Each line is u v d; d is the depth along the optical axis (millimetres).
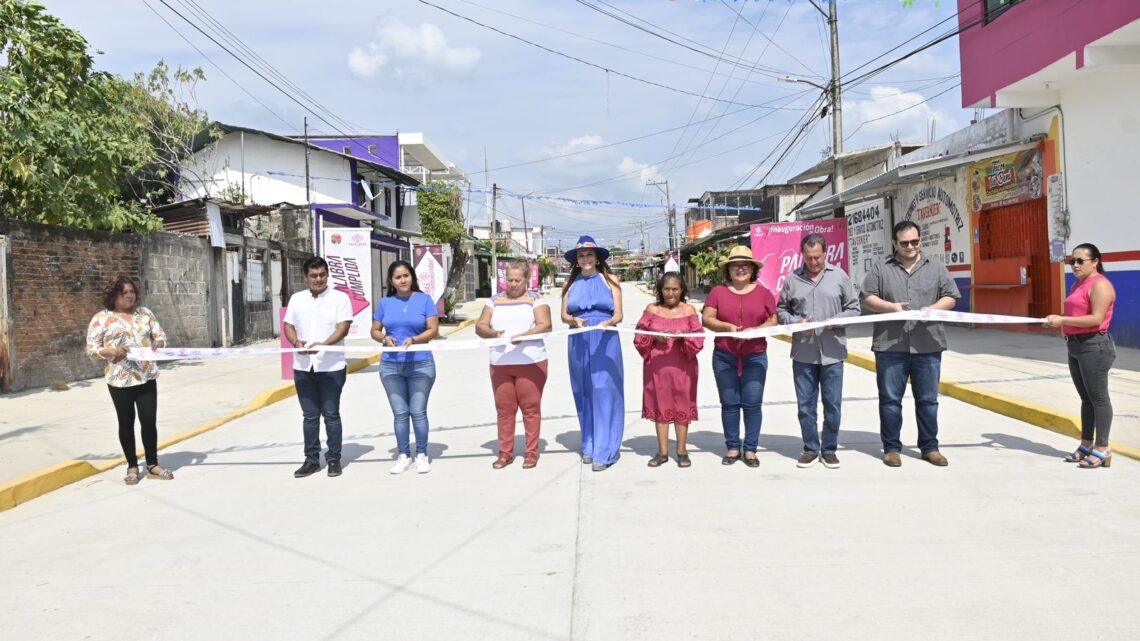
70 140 11383
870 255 23719
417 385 6727
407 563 4543
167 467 7340
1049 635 3385
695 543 4688
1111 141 12469
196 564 4648
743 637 3461
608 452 6562
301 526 5324
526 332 6668
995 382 9742
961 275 18047
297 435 8805
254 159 28875
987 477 5922
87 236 12680
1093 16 10953
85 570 4602
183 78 24578
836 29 19078
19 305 11203
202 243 16953
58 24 11250
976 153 14672
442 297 26703
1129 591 3814
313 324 6754
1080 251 5977
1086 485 5629
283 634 3664
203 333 16953
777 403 9711
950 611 3645
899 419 6348
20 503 6148
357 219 30469
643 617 3705
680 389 6469
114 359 6562
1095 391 6004
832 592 3904
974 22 13820
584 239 6621
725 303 6516
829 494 5605
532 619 3730
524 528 5098
